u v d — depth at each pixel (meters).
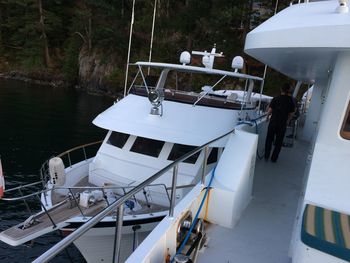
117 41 37.94
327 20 2.32
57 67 44.25
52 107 27.67
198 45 31.39
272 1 28.89
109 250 5.43
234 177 3.20
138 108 6.40
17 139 17.30
